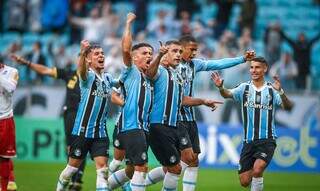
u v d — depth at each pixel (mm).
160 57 29641
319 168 56531
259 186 32438
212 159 55875
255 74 33094
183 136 32688
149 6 74125
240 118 58438
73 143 31531
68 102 36312
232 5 71625
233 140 56094
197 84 59156
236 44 64438
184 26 65500
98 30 68250
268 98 32906
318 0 76438
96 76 31453
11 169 32781
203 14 73188
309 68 64000
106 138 31656
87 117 31266
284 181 49531
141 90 30047
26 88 59156
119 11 73750
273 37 66062
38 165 53000
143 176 29750
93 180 44719
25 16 72688
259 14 75562
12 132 31453
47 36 71875
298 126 60000
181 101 31656
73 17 70125
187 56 33562
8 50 65062
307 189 45375
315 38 64875
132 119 29938
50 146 55719
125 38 29609
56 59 64938
